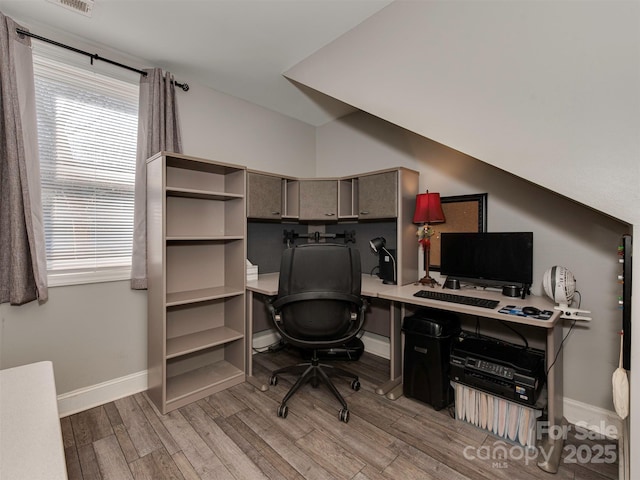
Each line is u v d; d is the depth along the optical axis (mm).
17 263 1752
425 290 2207
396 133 2854
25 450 649
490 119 1580
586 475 1505
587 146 1331
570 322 1938
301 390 2297
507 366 1730
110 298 2188
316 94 2850
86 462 1584
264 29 2018
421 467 1552
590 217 1869
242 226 2494
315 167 3609
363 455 1633
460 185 2424
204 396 2201
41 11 1774
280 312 2043
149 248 2199
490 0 1562
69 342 2023
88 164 2119
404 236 2447
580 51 1330
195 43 2127
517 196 2141
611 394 1809
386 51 1933
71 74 2033
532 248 1931
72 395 2027
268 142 3154
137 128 2279
